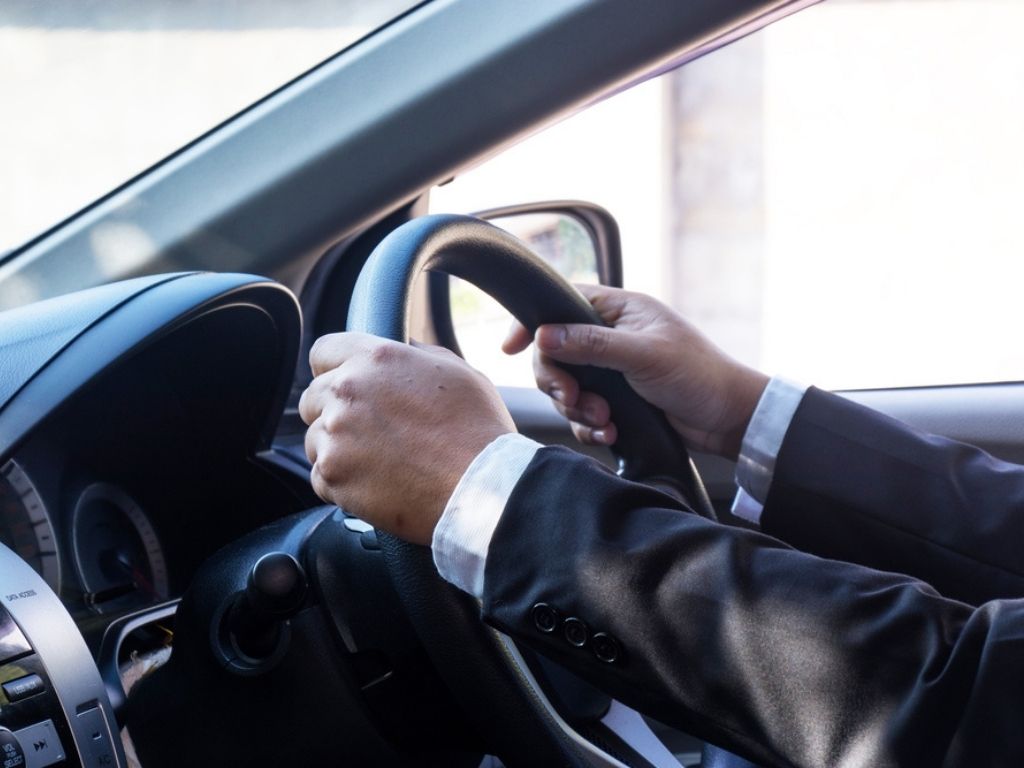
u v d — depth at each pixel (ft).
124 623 3.17
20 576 2.63
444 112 4.13
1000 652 1.81
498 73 4.09
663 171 15.08
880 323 14.52
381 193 4.23
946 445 3.04
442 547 2.16
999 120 15.60
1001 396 4.81
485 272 2.93
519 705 2.33
